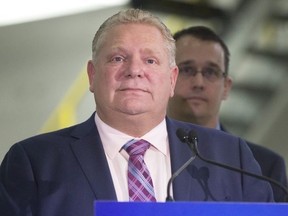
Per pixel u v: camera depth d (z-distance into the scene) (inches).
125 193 121.3
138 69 122.9
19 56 362.0
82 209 117.7
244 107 356.8
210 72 190.9
